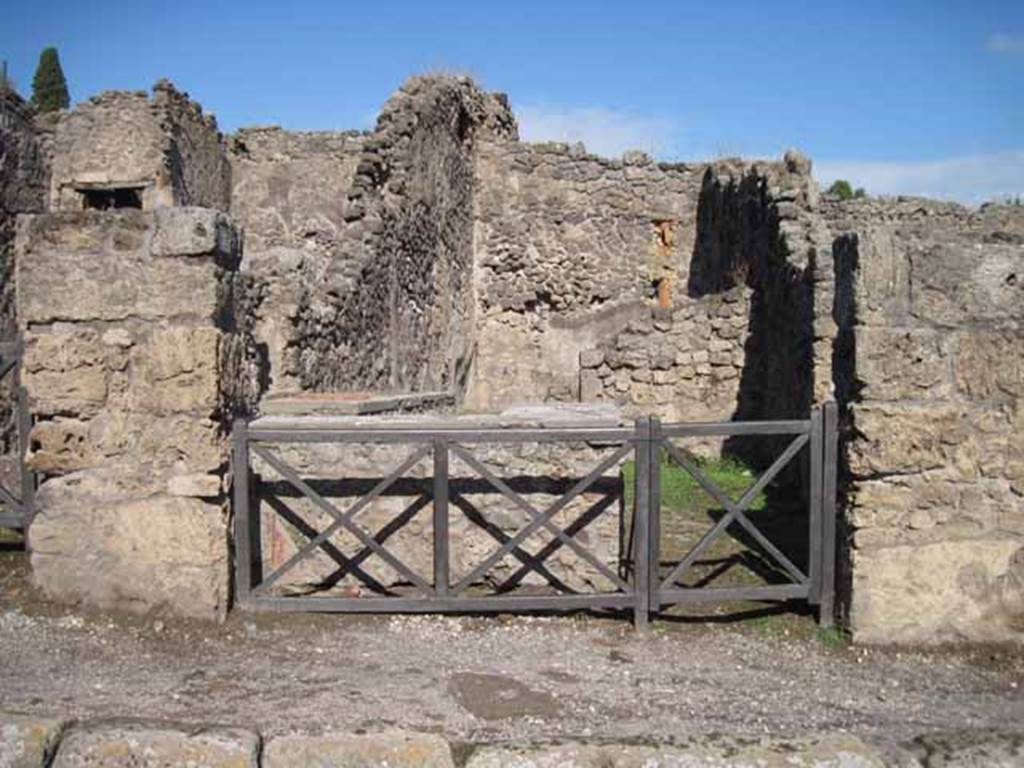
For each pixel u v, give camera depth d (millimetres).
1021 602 3916
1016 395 3898
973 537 3904
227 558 4055
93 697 3254
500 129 13773
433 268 11055
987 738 2980
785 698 3398
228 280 4211
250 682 3428
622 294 13531
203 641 3820
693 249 13531
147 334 4004
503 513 4398
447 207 11641
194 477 3965
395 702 3277
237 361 4301
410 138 9805
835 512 4090
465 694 3367
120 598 4008
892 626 3900
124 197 13367
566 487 4379
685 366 9523
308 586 4410
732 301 9438
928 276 3879
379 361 9141
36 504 4078
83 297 3990
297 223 15414
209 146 14594
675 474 8094
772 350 8852
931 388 3887
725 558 5227
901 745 2965
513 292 13492
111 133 12859
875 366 3873
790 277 8117
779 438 8273
